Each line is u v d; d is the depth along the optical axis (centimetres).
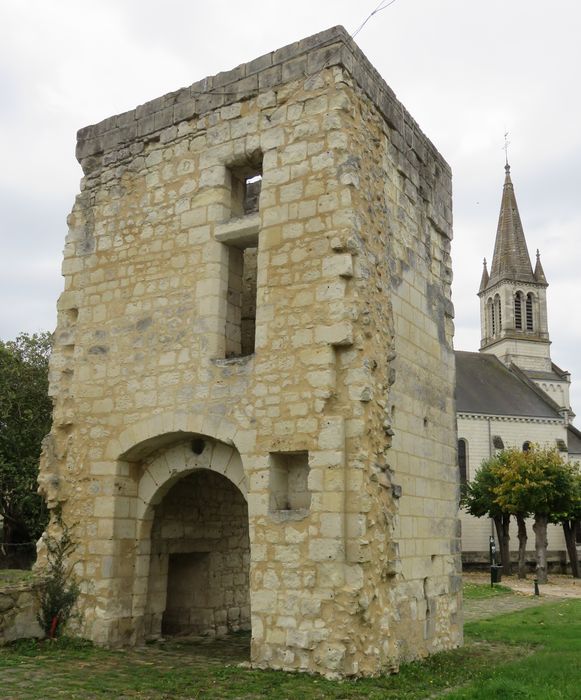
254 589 862
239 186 1083
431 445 1141
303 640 815
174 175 1087
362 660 804
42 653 930
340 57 948
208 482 1256
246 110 1026
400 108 1137
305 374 885
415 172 1180
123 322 1088
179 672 826
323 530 828
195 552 1212
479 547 4053
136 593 1045
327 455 845
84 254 1157
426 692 752
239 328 1050
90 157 1192
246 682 762
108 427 1065
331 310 881
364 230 930
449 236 1313
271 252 946
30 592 1009
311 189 934
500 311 5912
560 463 3378
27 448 2219
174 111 1103
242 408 933
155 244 1083
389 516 886
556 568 4194
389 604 865
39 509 2166
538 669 872
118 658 922
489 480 3581
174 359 1019
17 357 2370
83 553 1048
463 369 4753
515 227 6106
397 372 1041
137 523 1065
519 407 4475
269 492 884
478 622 1541
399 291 1073
